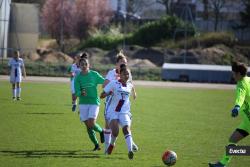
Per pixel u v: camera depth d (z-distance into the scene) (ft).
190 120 193.57
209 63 573.33
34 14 599.98
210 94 340.59
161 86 404.36
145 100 277.03
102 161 111.65
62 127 160.66
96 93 123.75
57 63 498.28
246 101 101.09
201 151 127.65
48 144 130.41
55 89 328.70
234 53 613.11
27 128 156.76
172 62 576.20
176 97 305.32
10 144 128.98
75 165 106.83
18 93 248.73
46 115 190.60
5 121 171.12
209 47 636.07
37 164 106.73
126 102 111.75
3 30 552.82
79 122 173.47
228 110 237.86
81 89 122.31
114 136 113.50
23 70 249.75
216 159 117.60
